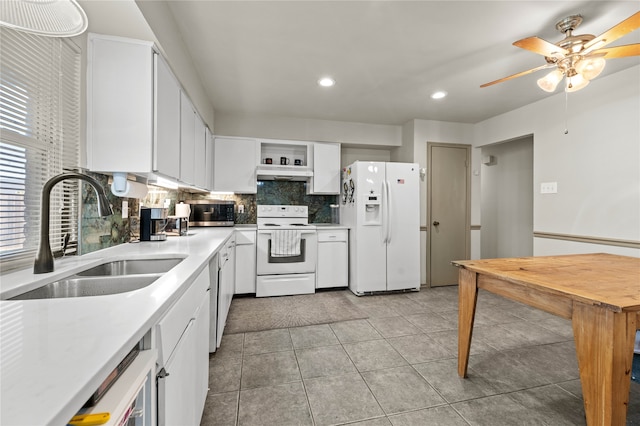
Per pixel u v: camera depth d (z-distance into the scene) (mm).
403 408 1553
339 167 4004
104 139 1494
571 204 2963
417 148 3967
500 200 4824
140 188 1778
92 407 520
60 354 516
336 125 4082
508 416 1495
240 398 1624
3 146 1093
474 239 4230
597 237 2736
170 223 2566
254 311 2992
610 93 2654
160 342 771
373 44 2186
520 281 1415
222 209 3709
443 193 4074
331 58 2393
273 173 3721
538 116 3309
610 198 2652
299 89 3020
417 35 2066
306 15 1842
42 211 1114
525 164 4449
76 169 1440
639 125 2461
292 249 3490
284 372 1884
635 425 1423
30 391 412
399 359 2051
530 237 4359
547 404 1586
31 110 1205
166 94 1707
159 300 807
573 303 1216
